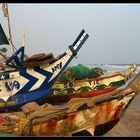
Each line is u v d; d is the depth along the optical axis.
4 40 11.27
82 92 13.48
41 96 9.52
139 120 10.79
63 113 6.89
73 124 6.86
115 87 13.94
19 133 6.98
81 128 6.89
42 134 6.89
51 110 7.39
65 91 13.16
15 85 9.45
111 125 7.14
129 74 14.10
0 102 9.37
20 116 7.71
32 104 8.15
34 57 8.92
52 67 9.87
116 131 9.13
